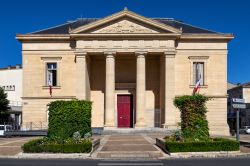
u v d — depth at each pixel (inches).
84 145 856.3
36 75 1831.9
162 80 1828.2
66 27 1969.7
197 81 1781.5
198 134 960.9
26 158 823.1
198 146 861.8
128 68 1924.2
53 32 1899.6
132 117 1909.4
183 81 1822.1
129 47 1770.4
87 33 1766.7
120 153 879.7
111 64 1769.2
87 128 1035.3
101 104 1913.1
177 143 858.1
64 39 1825.8
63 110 1000.9
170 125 1729.8
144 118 1753.2
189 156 842.2
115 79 1916.8
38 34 1829.5
